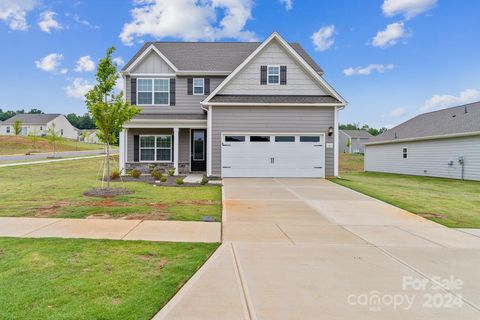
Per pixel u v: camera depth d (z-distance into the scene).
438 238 5.99
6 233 5.84
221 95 15.98
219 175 15.38
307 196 10.48
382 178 19.91
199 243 5.47
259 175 15.41
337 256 4.90
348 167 34.00
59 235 5.75
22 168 19.70
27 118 69.38
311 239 5.83
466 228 6.78
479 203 9.82
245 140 15.43
